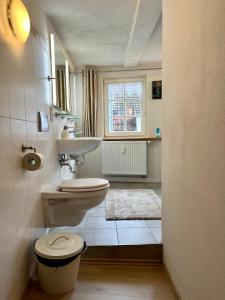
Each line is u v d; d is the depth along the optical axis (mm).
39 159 1266
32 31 1512
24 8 1220
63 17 1989
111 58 3160
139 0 1693
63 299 1263
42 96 1738
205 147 861
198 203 938
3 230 1015
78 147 2270
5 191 1045
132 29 2191
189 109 1019
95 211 2332
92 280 1430
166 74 1411
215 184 787
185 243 1107
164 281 1430
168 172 1410
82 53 2934
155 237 1732
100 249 1625
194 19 943
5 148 1054
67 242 1359
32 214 1449
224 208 732
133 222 2049
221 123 737
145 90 3572
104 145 3561
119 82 3594
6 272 1043
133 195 2883
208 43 817
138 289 1350
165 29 1419
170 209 1377
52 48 2016
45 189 1743
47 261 1244
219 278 775
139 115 3633
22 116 1294
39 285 1370
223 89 719
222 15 714
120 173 3564
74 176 3312
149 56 3154
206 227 867
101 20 2064
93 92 3496
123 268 1564
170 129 1340
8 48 1113
